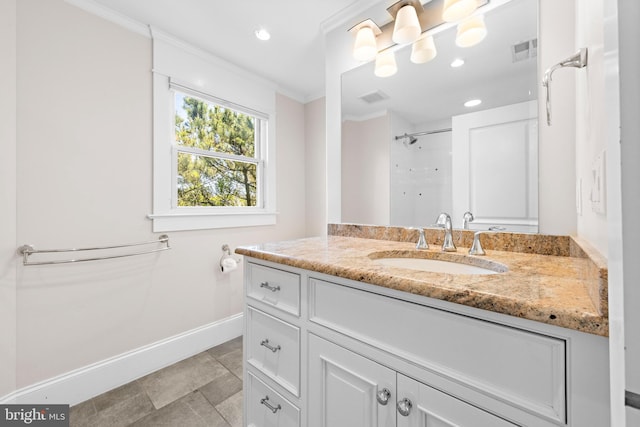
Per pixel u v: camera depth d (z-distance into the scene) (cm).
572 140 96
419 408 64
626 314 24
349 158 164
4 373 123
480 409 55
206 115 200
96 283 149
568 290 56
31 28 129
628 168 24
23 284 128
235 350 194
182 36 175
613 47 25
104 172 151
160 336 173
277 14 157
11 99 123
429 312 63
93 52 147
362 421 75
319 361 86
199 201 198
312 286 89
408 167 141
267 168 232
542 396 49
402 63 141
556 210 100
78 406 139
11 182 124
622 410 24
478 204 118
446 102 127
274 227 238
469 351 57
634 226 24
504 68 111
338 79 168
